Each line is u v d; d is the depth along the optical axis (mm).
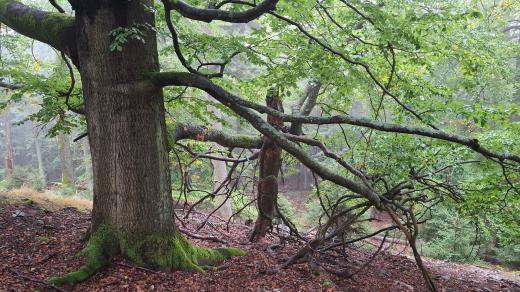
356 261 8172
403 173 7141
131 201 5465
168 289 4984
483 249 15633
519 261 14398
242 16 5141
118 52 5348
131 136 5434
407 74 8438
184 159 10102
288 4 5879
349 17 7414
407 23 6215
